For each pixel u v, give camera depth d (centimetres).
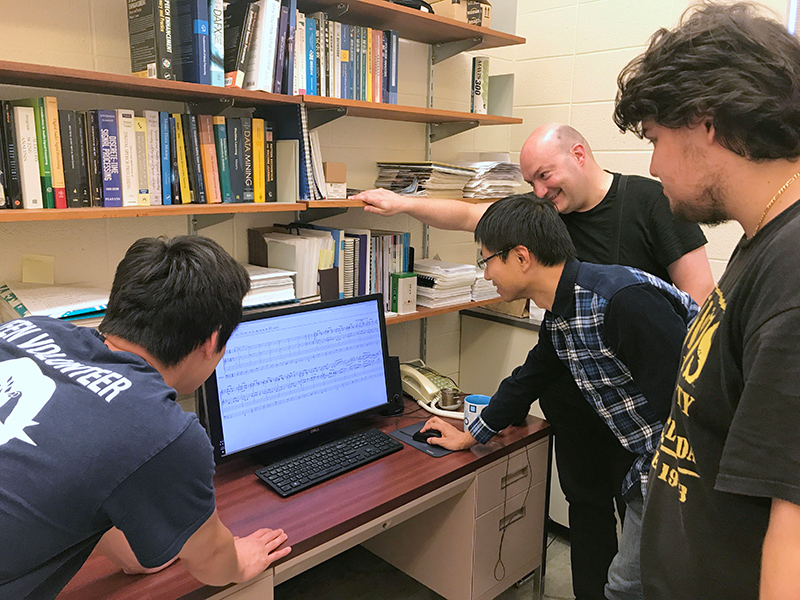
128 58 173
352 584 233
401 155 256
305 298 195
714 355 81
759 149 73
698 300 189
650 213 194
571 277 149
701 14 79
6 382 88
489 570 198
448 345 292
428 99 263
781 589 66
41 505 78
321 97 181
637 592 154
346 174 226
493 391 285
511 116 260
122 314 96
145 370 92
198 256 99
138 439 83
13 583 80
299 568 140
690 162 80
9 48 153
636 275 146
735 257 85
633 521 156
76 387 85
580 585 205
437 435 193
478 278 252
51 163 143
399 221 262
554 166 194
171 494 88
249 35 169
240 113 199
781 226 73
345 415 191
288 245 191
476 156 274
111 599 117
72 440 80
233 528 140
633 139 260
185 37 157
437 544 201
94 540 90
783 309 67
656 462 96
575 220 206
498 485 193
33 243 164
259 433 169
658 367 135
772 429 66
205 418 169
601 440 193
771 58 71
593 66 268
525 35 290
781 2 214
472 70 253
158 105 180
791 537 65
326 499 154
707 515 83
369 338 199
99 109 161
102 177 151
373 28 223
